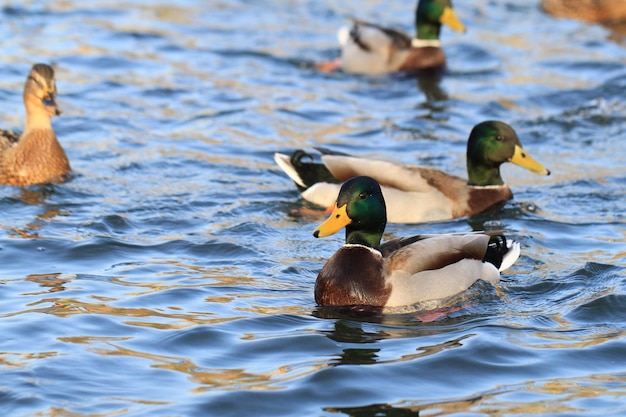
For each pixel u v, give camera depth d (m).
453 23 23.75
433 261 11.86
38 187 15.76
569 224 14.89
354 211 11.79
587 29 27.31
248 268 12.88
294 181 15.76
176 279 12.41
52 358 10.11
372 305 11.57
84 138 18.45
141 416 9.05
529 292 12.23
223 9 27.94
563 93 21.77
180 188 16.08
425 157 18.19
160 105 20.58
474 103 21.38
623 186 16.70
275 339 10.72
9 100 20.30
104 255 13.12
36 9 26.59
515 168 17.80
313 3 29.00
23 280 12.18
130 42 24.56
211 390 9.56
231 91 21.69
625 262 13.16
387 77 23.41
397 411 9.23
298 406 9.31
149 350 10.41
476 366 10.16
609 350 10.58
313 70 23.66
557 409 9.31
